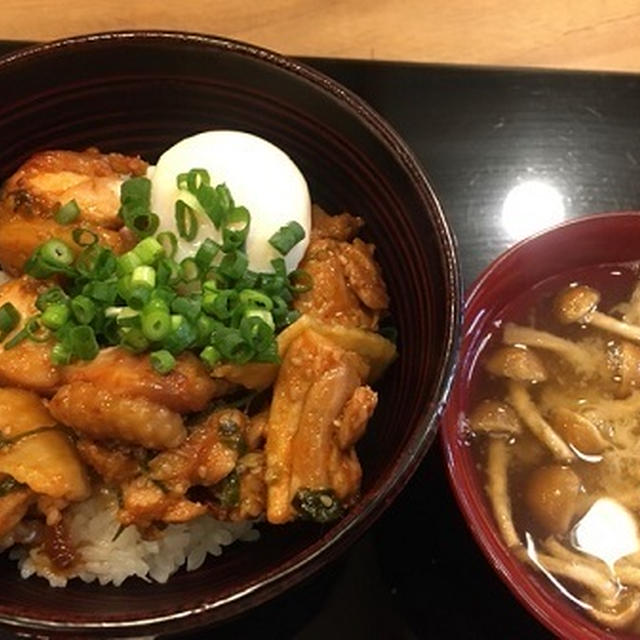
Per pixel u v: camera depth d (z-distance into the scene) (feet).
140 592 0.79
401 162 0.80
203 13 1.08
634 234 0.91
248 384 0.76
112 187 0.83
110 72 0.85
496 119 1.03
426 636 0.83
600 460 0.85
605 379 0.89
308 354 0.75
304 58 1.05
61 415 0.72
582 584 0.80
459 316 0.74
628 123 1.04
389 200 0.83
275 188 0.82
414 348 0.80
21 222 0.81
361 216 0.88
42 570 0.79
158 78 0.86
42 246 0.77
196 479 0.74
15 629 0.66
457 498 0.79
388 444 0.78
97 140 0.91
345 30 1.07
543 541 0.82
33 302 0.77
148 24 1.07
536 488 0.83
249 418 0.77
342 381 0.74
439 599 0.84
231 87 0.86
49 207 0.81
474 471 0.85
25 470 0.72
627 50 1.08
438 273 0.76
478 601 0.84
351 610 0.83
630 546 0.82
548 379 0.89
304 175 0.90
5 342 0.75
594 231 0.90
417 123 1.03
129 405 0.70
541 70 1.05
